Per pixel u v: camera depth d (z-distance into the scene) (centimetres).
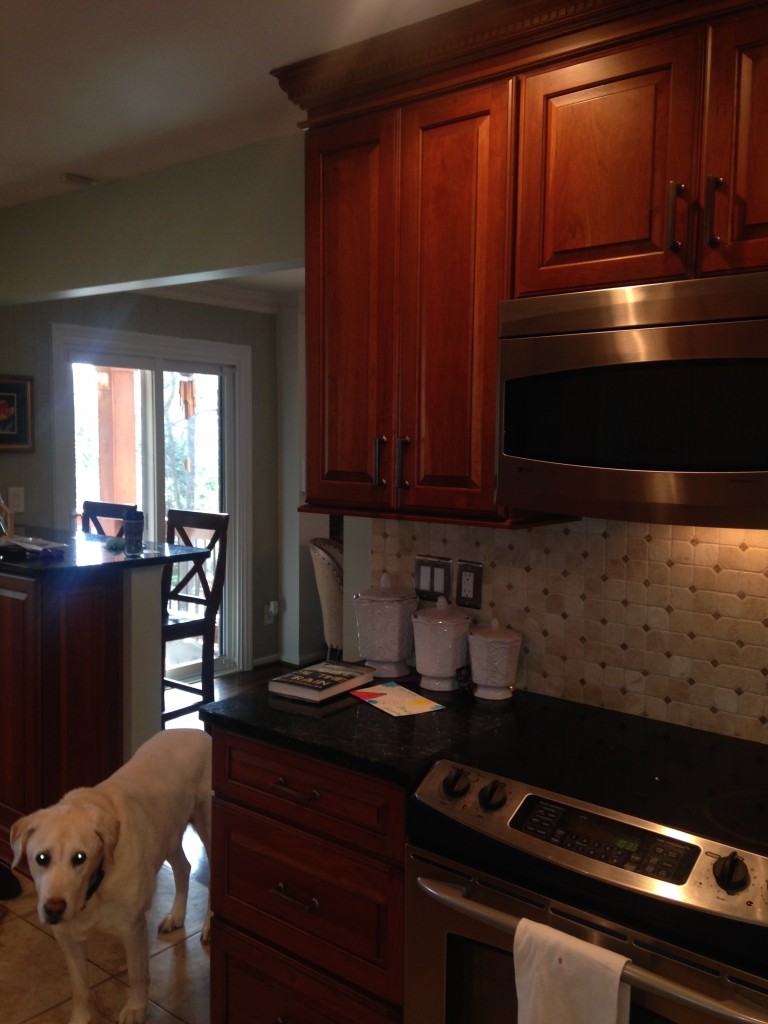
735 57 142
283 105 235
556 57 162
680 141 148
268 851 182
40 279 354
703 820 139
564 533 203
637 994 129
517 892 141
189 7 177
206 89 224
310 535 555
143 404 485
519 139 168
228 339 517
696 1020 123
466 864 148
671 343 144
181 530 421
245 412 529
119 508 408
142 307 467
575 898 135
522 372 164
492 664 202
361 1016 168
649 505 150
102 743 311
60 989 237
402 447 192
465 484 182
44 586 286
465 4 173
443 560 227
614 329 151
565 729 183
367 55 187
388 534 240
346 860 168
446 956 152
